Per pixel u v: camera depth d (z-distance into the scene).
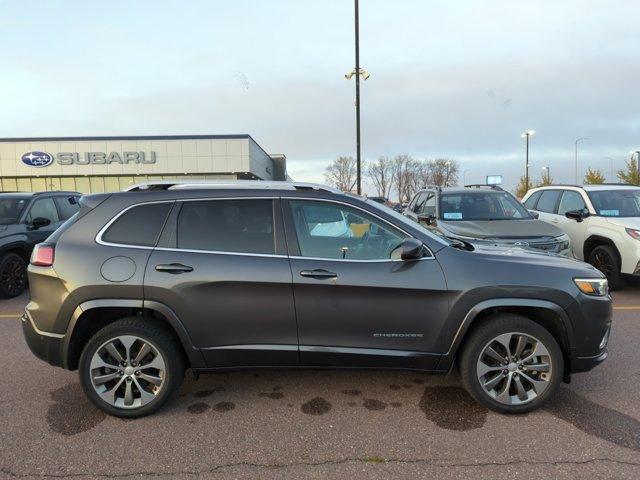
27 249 8.06
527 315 3.77
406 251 3.44
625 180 34.25
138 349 3.56
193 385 4.18
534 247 6.82
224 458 3.05
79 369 3.54
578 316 3.55
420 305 3.51
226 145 37.78
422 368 3.61
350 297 3.50
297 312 3.51
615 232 7.73
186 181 3.96
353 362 3.57
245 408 3.75
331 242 3.61
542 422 3.49
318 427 3.44
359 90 19.55
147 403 3.54
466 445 3.19
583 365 3.64
